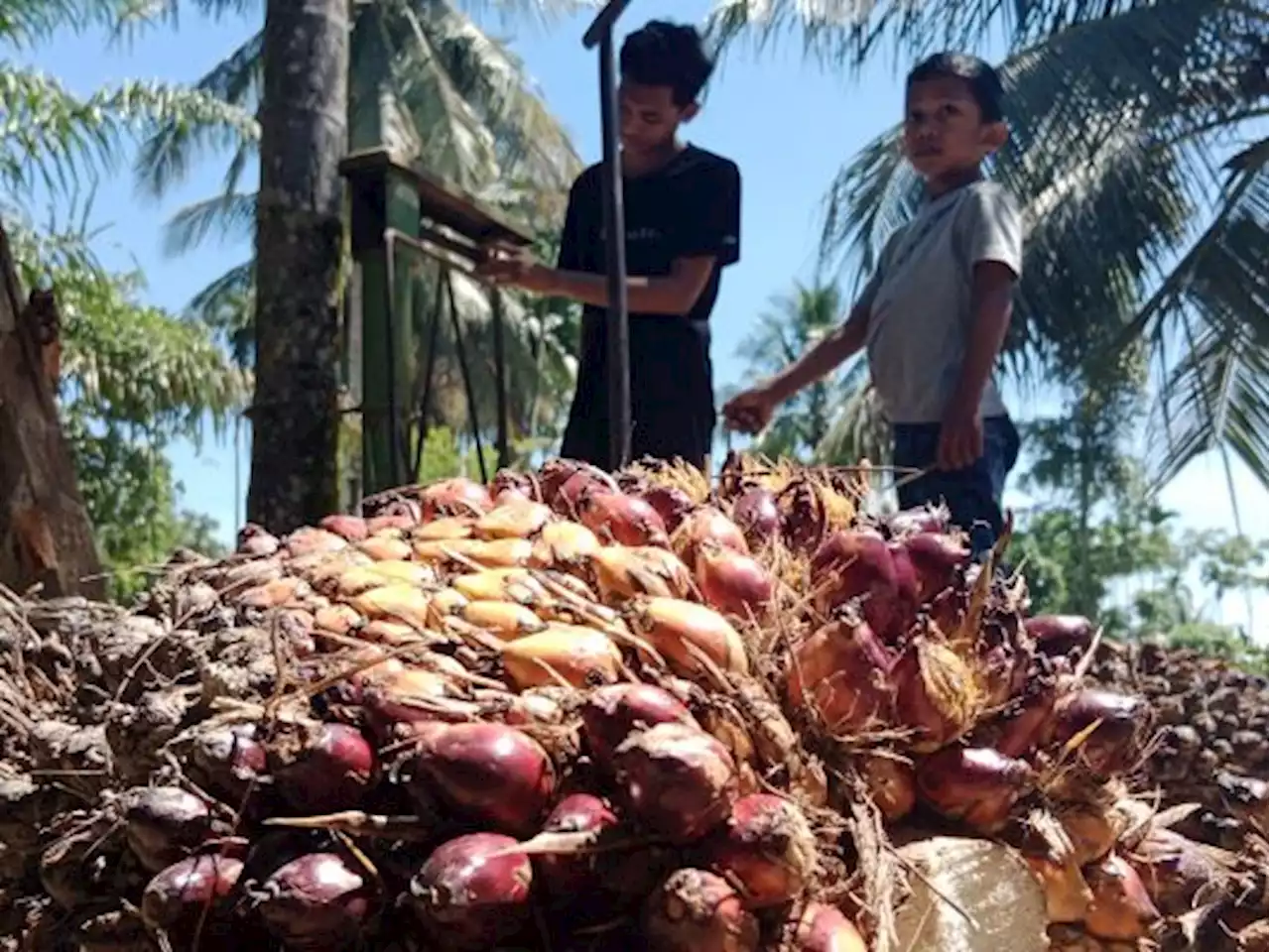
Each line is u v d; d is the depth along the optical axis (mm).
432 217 3973
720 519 1688
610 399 3061
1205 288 8906
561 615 1533
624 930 1301
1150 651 2969
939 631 1570
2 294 3352
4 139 7438
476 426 4012
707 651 1445
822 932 1298
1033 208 8758
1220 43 8500
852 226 9656
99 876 1470
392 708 1396
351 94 15609
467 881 1258
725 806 1277
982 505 3211
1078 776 1618
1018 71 8531
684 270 3389
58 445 3412
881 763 1497
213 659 1572
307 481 4246
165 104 8102
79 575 3398
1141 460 13367
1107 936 1612
